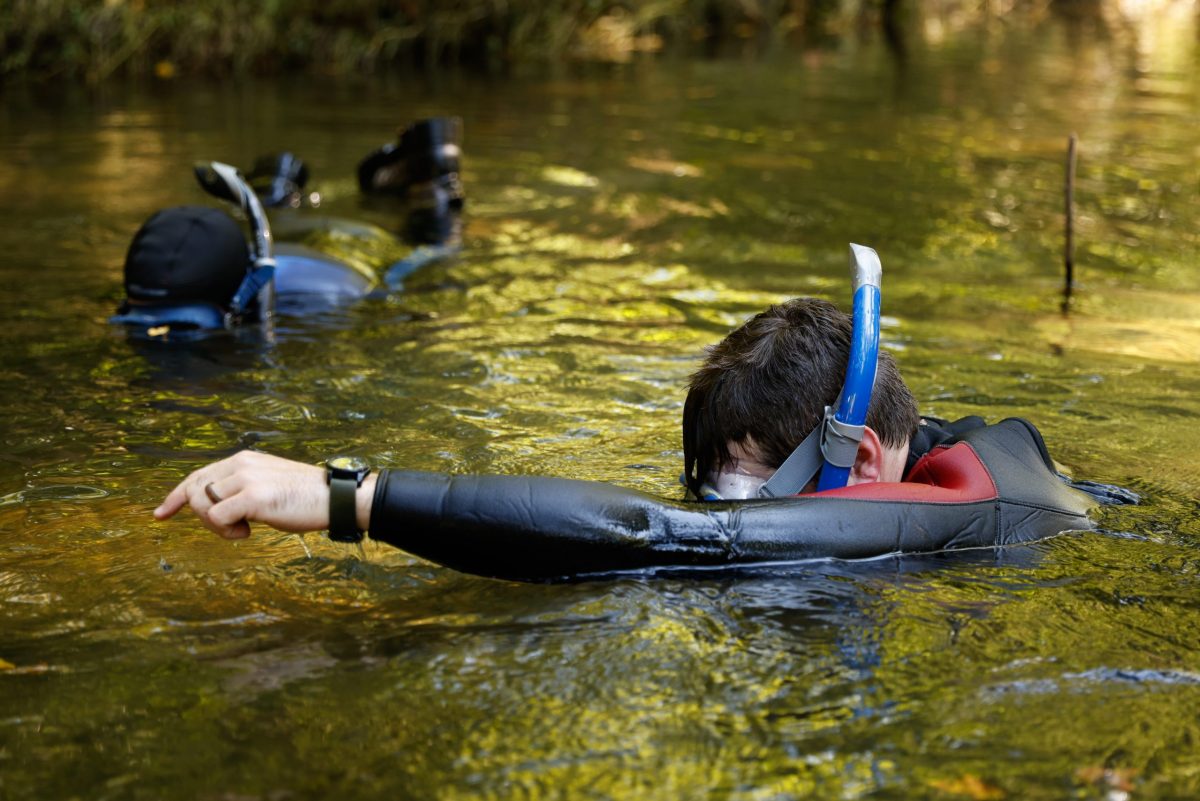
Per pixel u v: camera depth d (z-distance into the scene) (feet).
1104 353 11.19
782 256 15.30
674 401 9.73
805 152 23.04
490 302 13.03
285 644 5.50
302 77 34.35
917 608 5.75
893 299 13.28
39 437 8.78
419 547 5.79
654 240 16.14
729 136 24.88
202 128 24.99
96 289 13.19
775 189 19.52
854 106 29.40
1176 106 29.40
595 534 5.88
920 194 19.24
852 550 6.18
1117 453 8.38
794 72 36.50
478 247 15.64
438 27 38.47
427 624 5.66
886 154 22.89
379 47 37.99
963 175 20.86
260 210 12.09
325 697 5.01
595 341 11.58
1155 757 4.58
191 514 7.20
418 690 5.05
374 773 4.48
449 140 17.69
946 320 12.39
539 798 4.32
